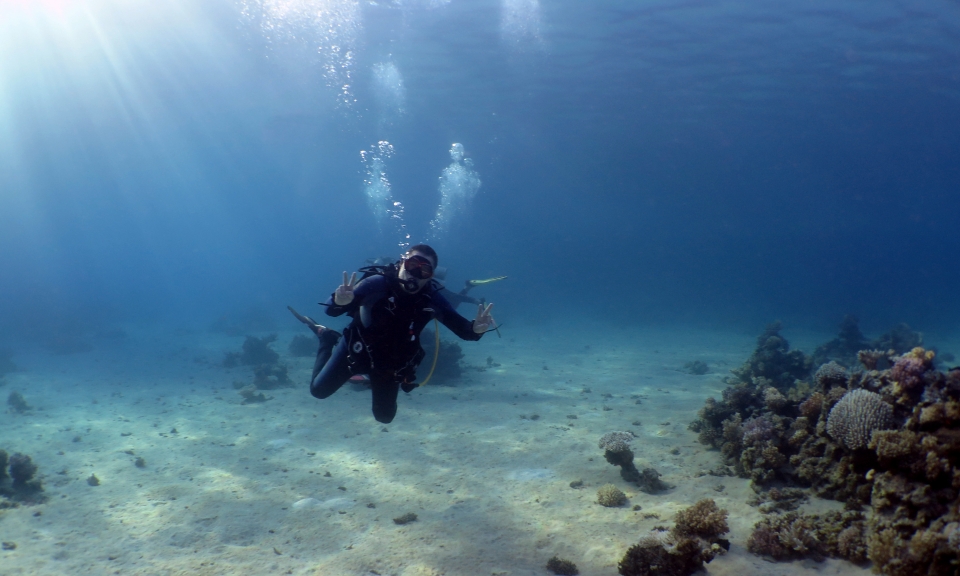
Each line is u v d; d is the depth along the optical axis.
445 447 8.00
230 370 15.77
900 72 25.50
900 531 4.12
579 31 21.91
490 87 30.62
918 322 31.89
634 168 57.44
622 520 5.35
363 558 4.77
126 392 12.88
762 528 4.63
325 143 49.97
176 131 43.69
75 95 32.50
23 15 22.34
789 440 6.20
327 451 7.96
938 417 4.39
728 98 30.91
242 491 6.50
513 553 4.80
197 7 21.39
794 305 47.06
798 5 18.77
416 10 20.75
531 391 11.93
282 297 52.62
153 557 4.89
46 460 7.79
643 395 11.45
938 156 46.09
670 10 19.59
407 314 4.07
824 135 40.09
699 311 39.47
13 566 4.73
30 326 30.02
